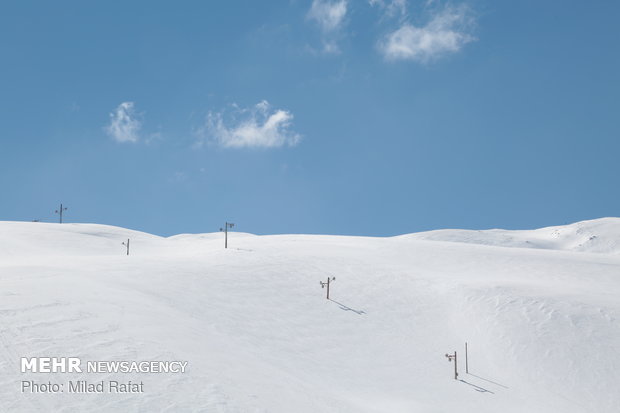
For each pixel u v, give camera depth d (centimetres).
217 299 3447
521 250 6725
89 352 1775
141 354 1848
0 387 1448
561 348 3306
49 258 4569
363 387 2636
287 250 5425
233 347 2523
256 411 1625
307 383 2319
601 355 3231
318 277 4412
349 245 6419
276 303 3675
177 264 4206
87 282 2841
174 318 2588
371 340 3378
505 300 4003
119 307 2414
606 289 4638
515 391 2869
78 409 1414
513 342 3403
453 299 4141
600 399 2823
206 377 1800
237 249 5381
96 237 7756
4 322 1905
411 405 2450
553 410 2667
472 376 3019
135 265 3950
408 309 3956
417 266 5266
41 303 2200
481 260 5688
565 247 14950
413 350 3309
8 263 3969
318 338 3250
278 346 2961
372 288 4306
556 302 3944
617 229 15638
